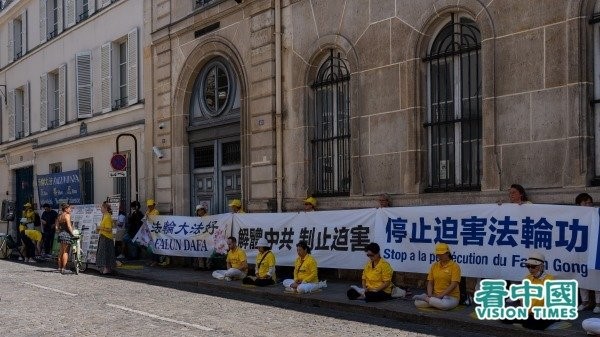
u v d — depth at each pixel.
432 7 11.84
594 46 9.85
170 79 18.62
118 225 18.50
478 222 10.23
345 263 12.26
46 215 20.23
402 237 11.30
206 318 9.57
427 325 9.11
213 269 15.56
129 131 20.31
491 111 10.91
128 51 20.41
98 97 22.20
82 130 22.97
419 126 12.17
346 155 13.78
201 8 17.42
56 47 25.23
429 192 12.09
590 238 8.85
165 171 18.70
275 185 15.09
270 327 8.84
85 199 23.30
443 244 9.74
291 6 14.88
